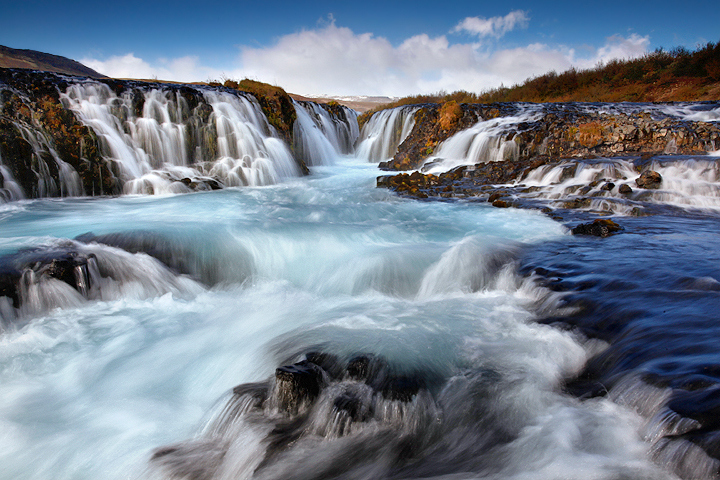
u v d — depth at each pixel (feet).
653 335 13.89
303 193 45.03
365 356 15.07
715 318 14.49
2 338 18.79
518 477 10.11
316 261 26.43
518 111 66.39
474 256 24.21
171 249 25.90
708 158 40.16
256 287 25.13
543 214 33.50
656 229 28.30
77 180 40.47
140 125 44.83
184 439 13.61
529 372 14.08
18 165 37.29
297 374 13.33
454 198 41.47
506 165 50.88
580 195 38.70
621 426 11.00
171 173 45.88
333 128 82.53
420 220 33.53
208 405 15.31
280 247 27.66
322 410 12.90
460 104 71.20
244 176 49.75
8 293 19.69
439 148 64.23
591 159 45.96
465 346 15.92
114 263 23.18
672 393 10.89
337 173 61.82
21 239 25.38
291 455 11.93
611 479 9.45
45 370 17.31
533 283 20.17
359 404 12.84
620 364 13.14
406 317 18.89
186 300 23.49
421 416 12.66
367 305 21.40
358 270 24.61
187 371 17.13
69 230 28.27
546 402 12.61
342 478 11.25
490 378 13.88
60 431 14.20
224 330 20.08
